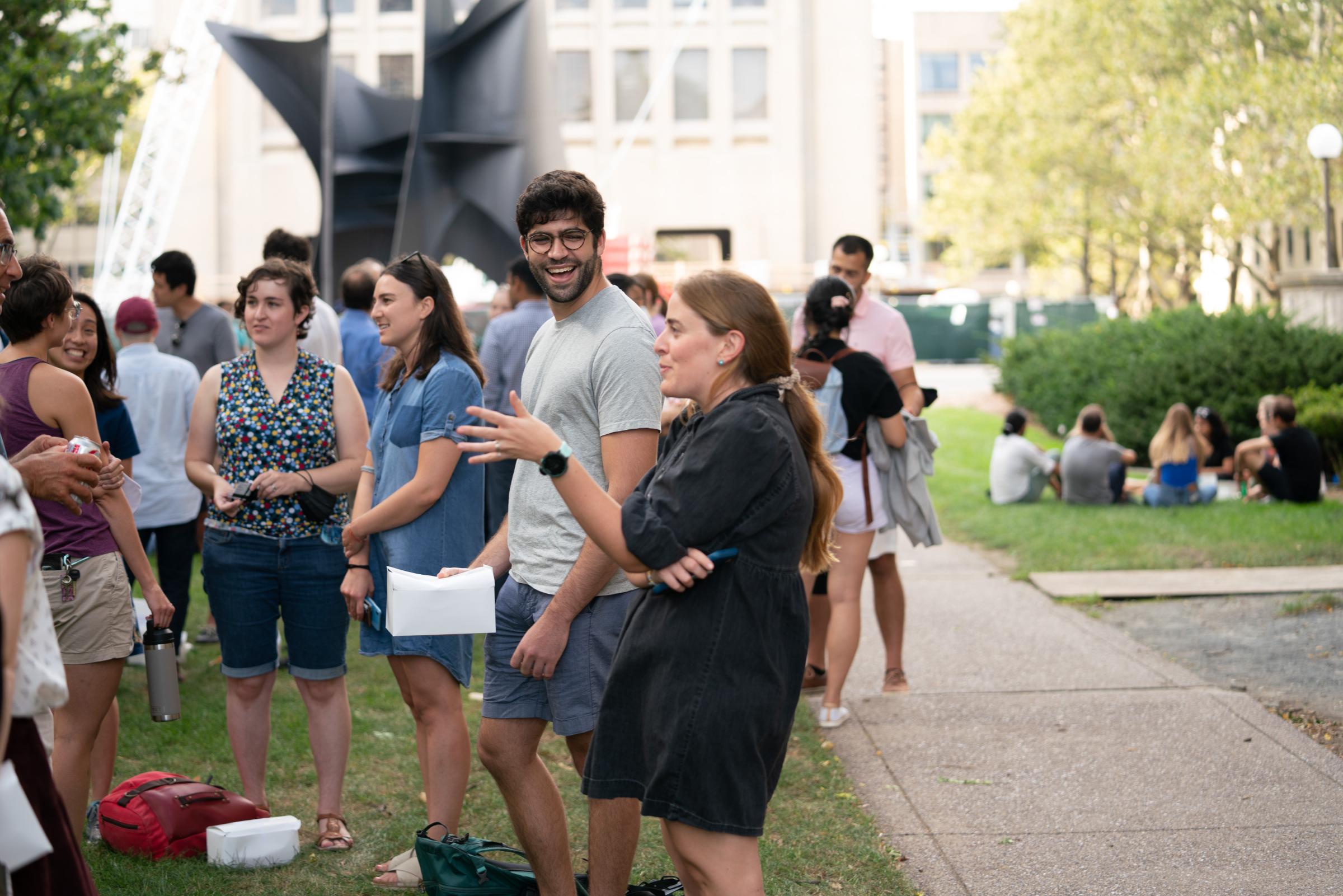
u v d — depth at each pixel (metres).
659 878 3.86
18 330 3.71
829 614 6.12
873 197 51.06
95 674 3.78
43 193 11.71
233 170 48.19
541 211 3.33
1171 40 20.73
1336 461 12.08
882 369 5.48
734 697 2.68
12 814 2.07
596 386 3.34
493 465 6.59
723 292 2.79
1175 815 4.41
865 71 50.66
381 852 4.16
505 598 3.53
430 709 3.93
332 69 22.05
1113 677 6.15
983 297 66.56
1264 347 14.23
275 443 4.21
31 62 11.35
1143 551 9.14
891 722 5.58
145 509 6.02
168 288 6.89
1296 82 15.15
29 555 2.17
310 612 4.22
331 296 22.98
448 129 24.00
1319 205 16.48
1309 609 7.29
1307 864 3.96
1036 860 4.08
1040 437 18.83
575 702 3.37
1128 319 18.89
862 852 4.14
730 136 50.31
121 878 3.85
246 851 4.00
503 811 4.61
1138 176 23.73
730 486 2.64
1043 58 28.17
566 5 49.59
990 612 7.77
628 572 2.75
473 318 21.55
